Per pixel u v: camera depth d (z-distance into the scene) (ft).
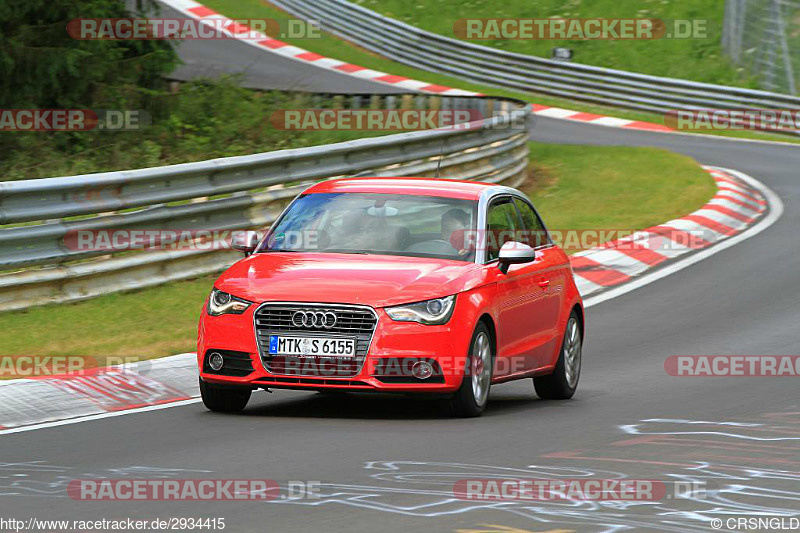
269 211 190.90
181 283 170.30
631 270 202.90
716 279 194.70
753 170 326.44
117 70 295.07
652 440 96.12
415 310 103.14
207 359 105.70
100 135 288.51
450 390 104.32
